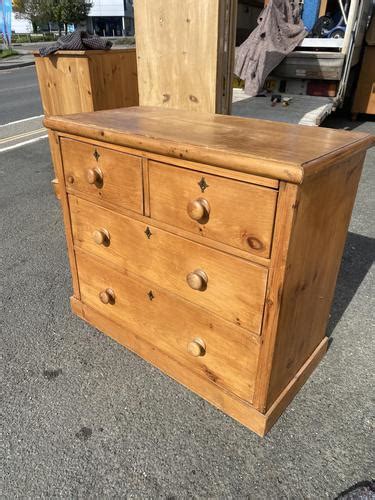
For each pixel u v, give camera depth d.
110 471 1.52
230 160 1.22
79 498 1.43
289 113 4.38
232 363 1.60
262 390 1.55
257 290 1.37
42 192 4.09
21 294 2.54
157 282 1.73
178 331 1.76
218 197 1.33
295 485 1.47
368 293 2.56
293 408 1.77
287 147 1.33
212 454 1.58
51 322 2.29
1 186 4.21
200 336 1.67
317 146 1.36
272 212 1.22
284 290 1.33
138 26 2.43
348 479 1.49
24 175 4.51
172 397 1.83
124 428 1.68
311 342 1.86
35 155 5.16
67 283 2.65
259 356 1.49
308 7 5.88
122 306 1.99
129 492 1.45
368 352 2.08
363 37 5.96
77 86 3.12
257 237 1.28
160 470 1.52
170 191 1.47
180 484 1.47
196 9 2.18
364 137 1.53
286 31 5.21
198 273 1.51
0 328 2.24
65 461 1.55
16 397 1.82
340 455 1.57
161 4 2.28
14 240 3.19
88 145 1.70
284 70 5.31
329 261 1.67
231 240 1.36
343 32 5.76
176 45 2.34
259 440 1.63
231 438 1.64
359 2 4.91
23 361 2.03
